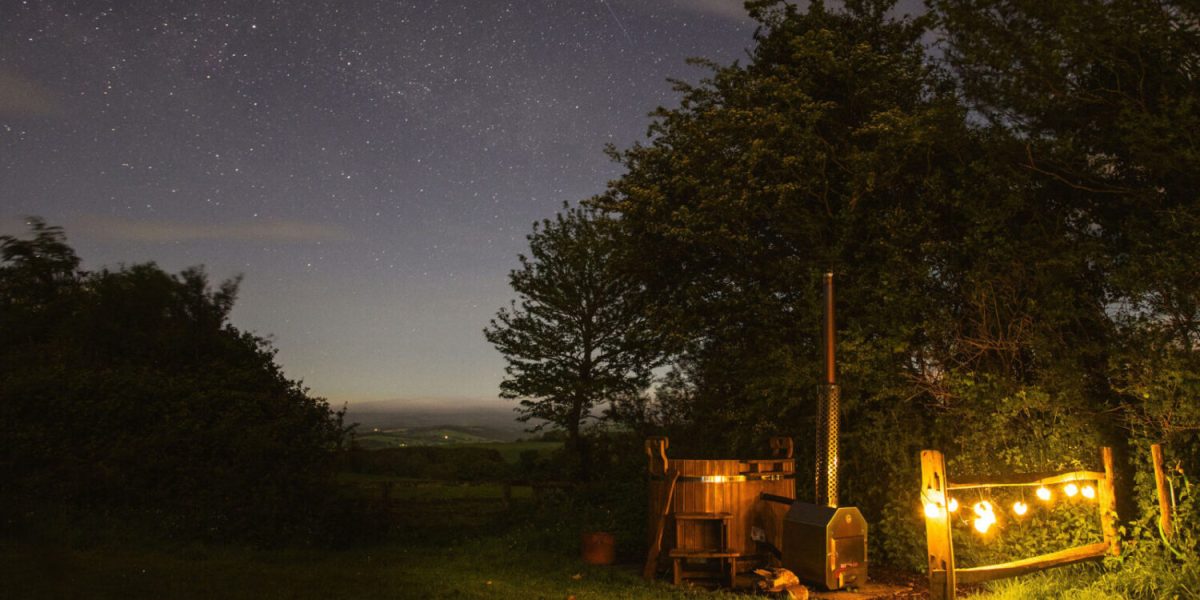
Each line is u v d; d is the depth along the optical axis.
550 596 8.34
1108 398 9.41
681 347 13.84
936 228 10.69
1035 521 8.67
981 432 9.43
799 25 13.61
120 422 14.20
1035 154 9.96
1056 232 9.87
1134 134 8.64
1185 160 8.48
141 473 13.50
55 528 11.02
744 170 12.21
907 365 10.63
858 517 8.21
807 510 8.38
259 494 12.62
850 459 10.76
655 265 14.26
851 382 10.66
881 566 10.02
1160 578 6.86
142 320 17.69
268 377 16.62
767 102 12.99
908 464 10.02
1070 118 9.99
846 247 11.68
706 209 12.58
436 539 13.18
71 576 8.37
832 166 12.30
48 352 16.05
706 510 9.33
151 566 9.26
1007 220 10.21
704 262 13.80
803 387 11.07
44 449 13.38
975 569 6.71
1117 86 9.34
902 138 10.65
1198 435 7.89
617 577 9.57
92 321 17.05
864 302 11.12
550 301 21.88
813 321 11.04
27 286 17.81
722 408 13.59
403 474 23.92
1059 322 9.22
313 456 14.60
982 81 10.25
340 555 11.16
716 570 9.54
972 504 9.23
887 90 12.49
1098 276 9.68
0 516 10.95
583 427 20.91
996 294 9.85
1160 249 8.62
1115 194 9.80
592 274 21.84
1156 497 7.40
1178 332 8.28
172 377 15.77
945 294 10.60
